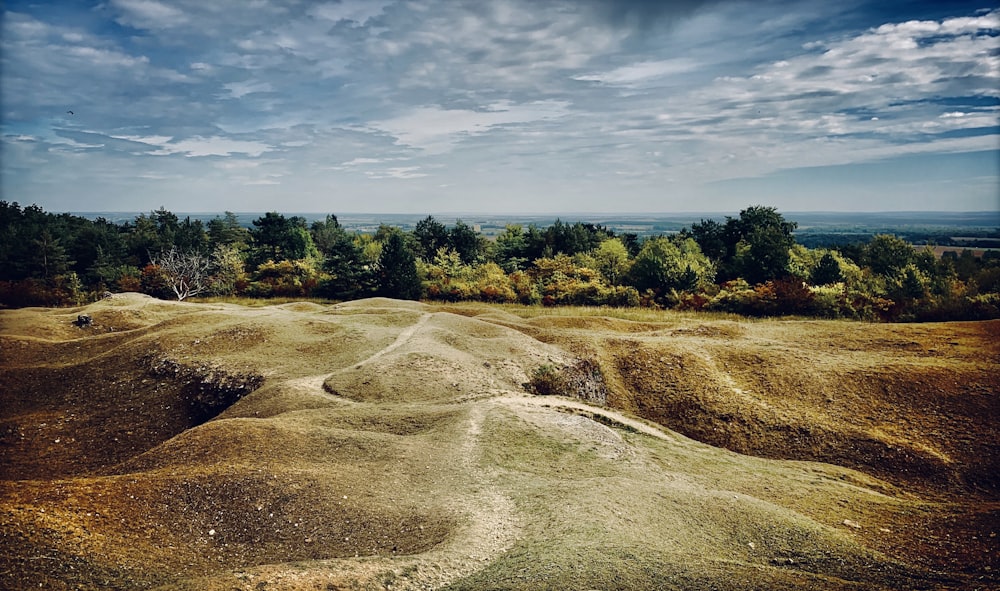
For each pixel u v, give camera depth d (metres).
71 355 31.86
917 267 56.44
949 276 55.84
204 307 43.91
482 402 21.33
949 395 23.48
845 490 17.20
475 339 31.27
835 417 23.28
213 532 12.19
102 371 28.95
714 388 26.41
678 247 75.88
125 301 42.91
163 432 23.70
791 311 45.91
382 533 12.07
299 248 86.31
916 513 15.43
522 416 19.95
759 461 19.88
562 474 15.80
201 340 30.31
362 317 36.66
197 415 24.59
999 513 14.87
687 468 17.72
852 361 27.64
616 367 29.58
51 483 12.89
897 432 21.83
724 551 11.47
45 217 101.94
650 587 9.20
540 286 60.22
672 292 54.50
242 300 63.78
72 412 25.50
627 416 22.91
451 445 17.19
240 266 74.12
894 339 31.31
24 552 9.59
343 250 65.81
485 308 46.25
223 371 26.38
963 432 21.30
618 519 12.06
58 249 73.56
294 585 8.69
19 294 59.56
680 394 26.50
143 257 90.62
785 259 62.53
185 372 27.11
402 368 25.00
